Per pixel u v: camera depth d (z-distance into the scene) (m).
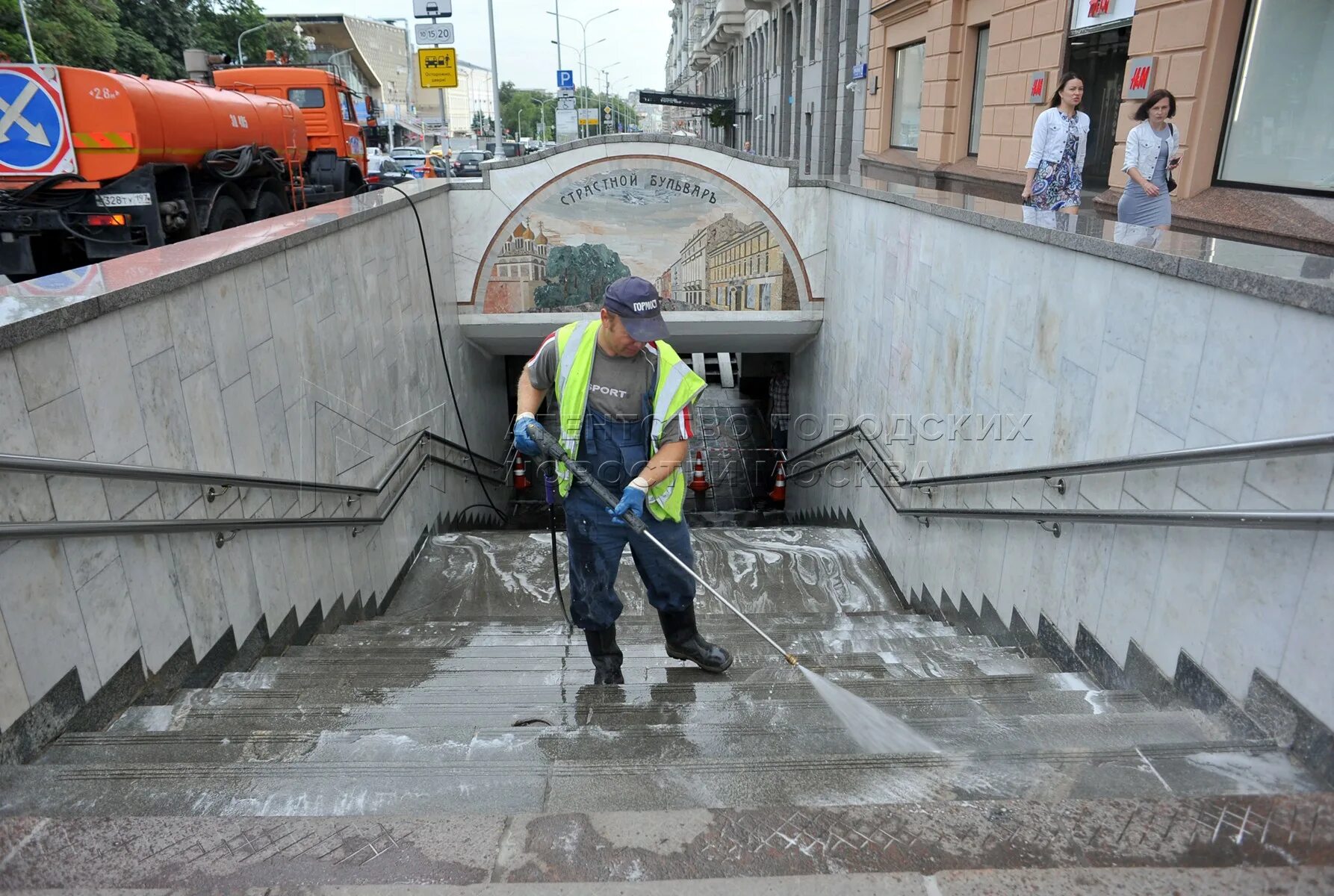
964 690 3.40
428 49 13.01
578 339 3.14
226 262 4.04
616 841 1.81
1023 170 9.54
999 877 1.65
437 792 2.15
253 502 4.34
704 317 9.84
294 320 4.96
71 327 2.91
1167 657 3.10
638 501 3.07
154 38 37.38
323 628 5.23
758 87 34.78
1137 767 2.27
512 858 1.77
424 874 1.73
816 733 2.69
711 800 2.10
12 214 7.71
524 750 2.59
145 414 3.38
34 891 1.69
